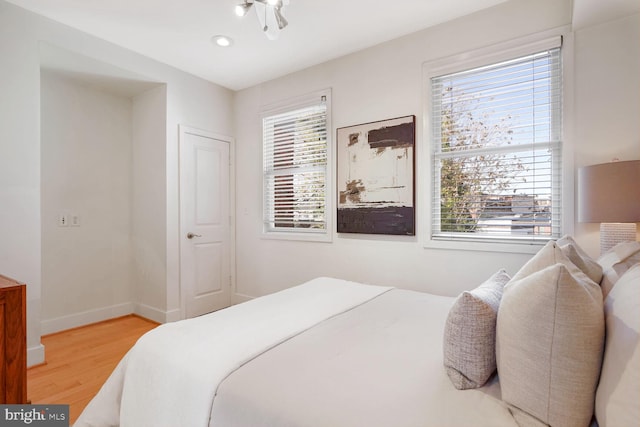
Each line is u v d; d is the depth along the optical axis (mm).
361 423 814
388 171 2807
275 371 1056
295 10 2389
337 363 1110
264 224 3758
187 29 2646
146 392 1200
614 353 740
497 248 2348
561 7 2139
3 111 2266
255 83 3748
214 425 980
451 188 2584
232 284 3961
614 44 1958
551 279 793
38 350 2387
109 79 3189
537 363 812
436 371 1062
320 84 3256
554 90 2195
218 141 3803
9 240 2291
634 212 1557
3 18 2266
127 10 2389
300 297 1904
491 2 2320
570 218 2086
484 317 976
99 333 3068
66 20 2510
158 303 3391
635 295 807
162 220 3332
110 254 3525
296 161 3496
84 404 1892
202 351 1189
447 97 2594
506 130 2361
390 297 1951
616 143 1955
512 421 821
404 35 2740
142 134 3557
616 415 678
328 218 3209
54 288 3121
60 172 3174
